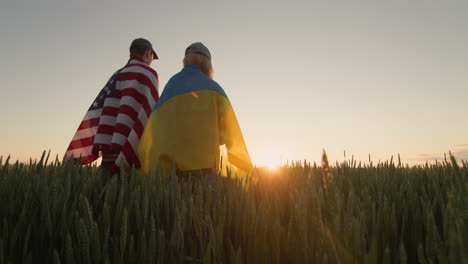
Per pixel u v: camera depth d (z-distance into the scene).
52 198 1.49
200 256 1.25
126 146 2.86
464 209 0.81
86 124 3.31
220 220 1.28
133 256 1.08
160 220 1.56
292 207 1.23
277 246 1.06
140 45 3.35
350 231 0.89
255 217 1.25
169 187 1.87
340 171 2.69
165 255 1.16
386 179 2.42
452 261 0.66
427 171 2.84
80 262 1.09
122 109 3.02
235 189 1.83
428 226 0.85
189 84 2.86
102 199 1.87
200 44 3.22
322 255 0.91
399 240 1.24
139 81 3.16
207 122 2.73
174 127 2.70
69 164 2.31
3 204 1.50
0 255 1.01
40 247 1.30
